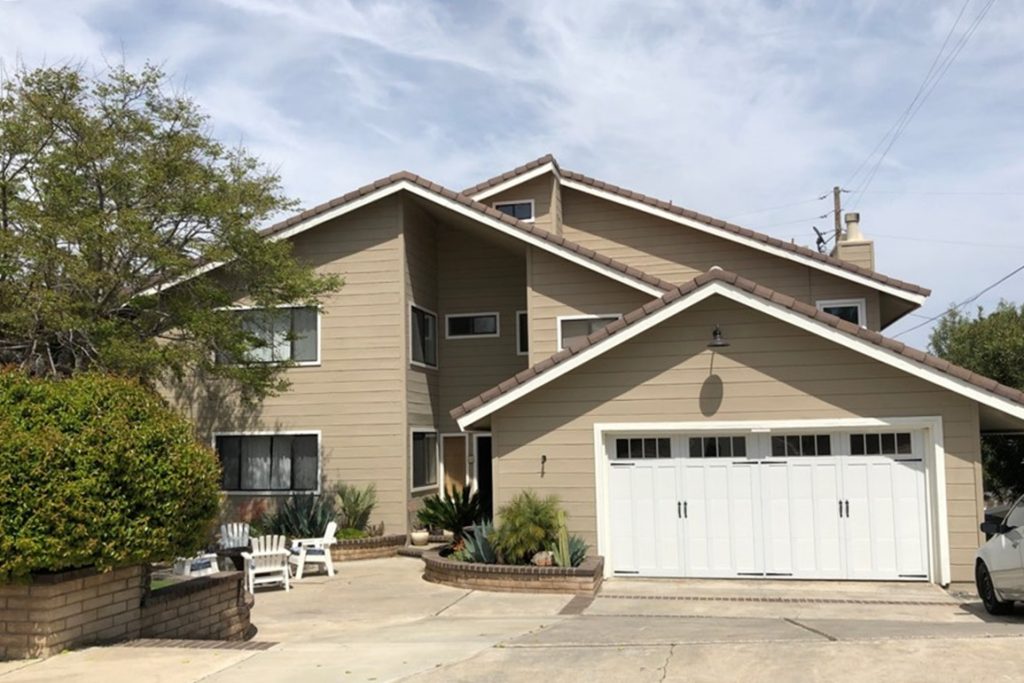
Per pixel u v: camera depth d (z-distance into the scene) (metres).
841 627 10.45
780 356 15.05
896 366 14.34
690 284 15.11
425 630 10.95
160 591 10.11
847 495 14.87
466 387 22.89
